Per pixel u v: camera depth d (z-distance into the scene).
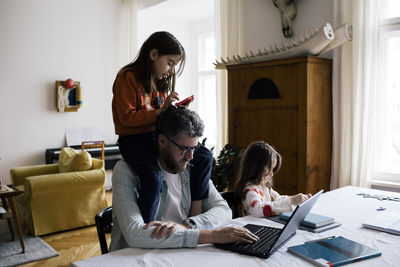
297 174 3.02
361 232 1.46
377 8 2.90
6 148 5.30
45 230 3.56
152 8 5.64
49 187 3.53
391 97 3.17
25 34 5.38
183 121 1.35
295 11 3.55
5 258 2.96
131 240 1.29
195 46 6.66
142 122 1.51
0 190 3.06
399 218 1.60
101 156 5.45
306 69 2.91
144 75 1.60
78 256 3.05
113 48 6.23
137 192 1.45
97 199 3.94
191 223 1.45
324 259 1.15
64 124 5.78
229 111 3.48
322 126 3.11
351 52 3.05
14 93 5.34
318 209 1.81
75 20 5.81
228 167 3.39
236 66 3.38
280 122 3.10
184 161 1.41
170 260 1.18
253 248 1.25
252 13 3.99
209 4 5.43
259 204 1.73
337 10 3.12
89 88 6.00
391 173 3.04
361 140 3.00
